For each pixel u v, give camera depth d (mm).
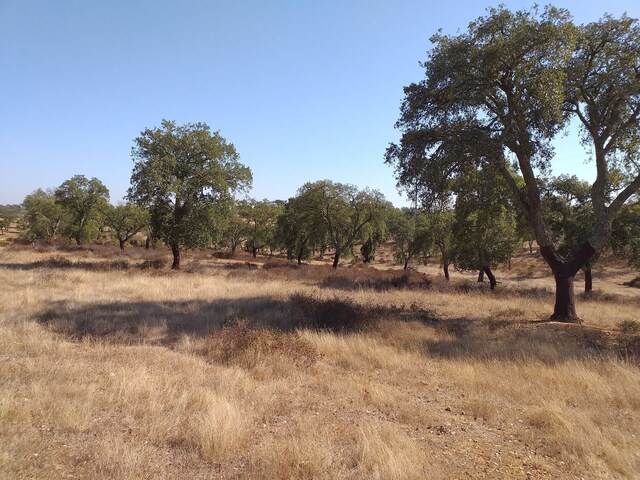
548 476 3746
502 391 6270
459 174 12570
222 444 3865
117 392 5148
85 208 48594
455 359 7934
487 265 26406
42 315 10562
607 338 10141
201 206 27469
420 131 12547
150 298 14672
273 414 4969
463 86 11797
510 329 10930
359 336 9555
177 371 6352
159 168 25812
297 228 41219
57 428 4121
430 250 43469
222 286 19203
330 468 3576
